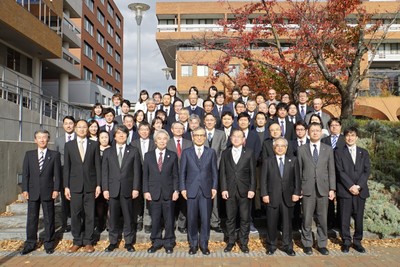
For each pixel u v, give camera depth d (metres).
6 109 10.21
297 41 10.31
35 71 20.16
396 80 26.00
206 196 5.77
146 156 5.96
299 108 8.40
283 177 5.77
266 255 5.70
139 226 6.70
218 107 8.57
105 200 6.58
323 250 5.78
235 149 5.96
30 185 5.86
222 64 12.03
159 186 5.84
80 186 5.91
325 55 10.68
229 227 5.88
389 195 7.47
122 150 6.07
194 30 30.88
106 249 5.91
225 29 11.84
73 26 28.78
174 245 6.01
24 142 8.39
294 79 10.40
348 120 9.62
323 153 5.90
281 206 5.78
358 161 5.96
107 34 44.19
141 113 8.02
